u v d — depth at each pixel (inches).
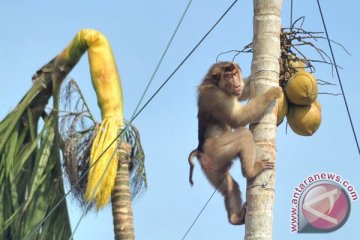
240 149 788.0
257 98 718.5
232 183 804.0
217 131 818.8
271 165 705.0
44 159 861.2
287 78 757.3
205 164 812.0
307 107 753.0
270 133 716.7
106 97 873.5
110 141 847.7
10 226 848.9
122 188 848.9
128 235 844.0
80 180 838.5
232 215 792.9
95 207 832.9
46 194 851.4
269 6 721.0
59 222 850.1
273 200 698.8
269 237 684.7
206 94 829.8
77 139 860.0
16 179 861.8
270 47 717.9
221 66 836.0
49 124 872.9
